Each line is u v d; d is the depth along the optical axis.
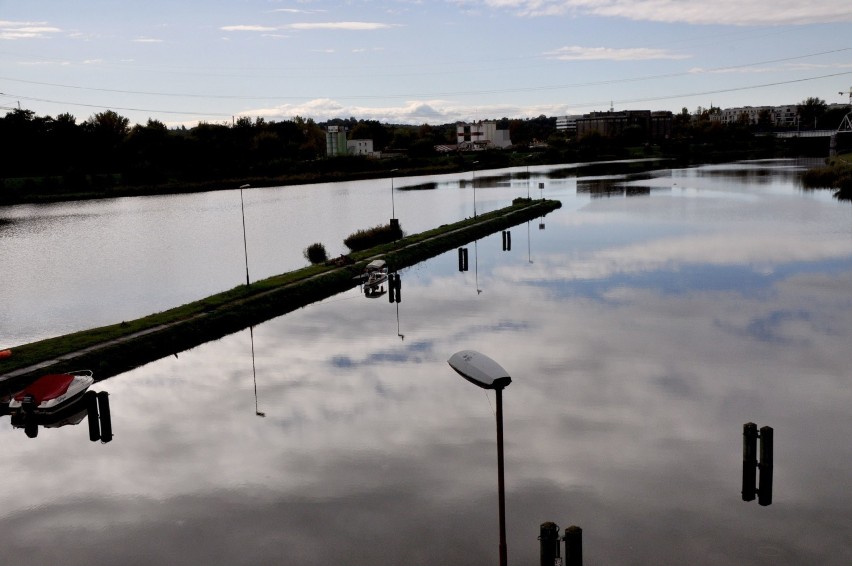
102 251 93.81
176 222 124.50
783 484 27.94
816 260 72.44
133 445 33.34
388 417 35.84
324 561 23.70
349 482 29.09
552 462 30.20
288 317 57.81
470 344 48.16
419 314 57.44
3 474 30.70
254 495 28.25
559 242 92.12
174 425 35.56
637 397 37.22
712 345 45.84
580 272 72.06
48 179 178.88
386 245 86.75
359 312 58.97
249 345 49.69
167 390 40.69
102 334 47.91
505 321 54.06
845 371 40.25
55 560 24.19
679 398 36.94
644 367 41.91
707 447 31.22
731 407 35.59
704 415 34.66
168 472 30.48
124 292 67.88
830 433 32.38
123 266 82.38
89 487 29.38
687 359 43.16
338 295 66.19
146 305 62.34
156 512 27.23
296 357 46.53
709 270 69.75
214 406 38.00
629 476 28.80
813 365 41.41
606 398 37.25
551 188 170.38
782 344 45.59
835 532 24.66
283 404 38.09
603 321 52.81
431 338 50.16
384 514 26.50
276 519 26.44
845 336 46.88
